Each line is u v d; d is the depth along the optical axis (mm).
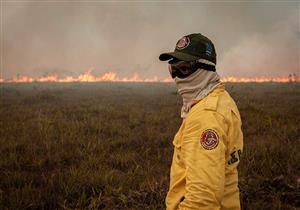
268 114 11109
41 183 5445
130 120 11062
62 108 14664
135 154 7211
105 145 7918
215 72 1950
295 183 5203
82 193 5062
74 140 8188
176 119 11469
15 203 4613
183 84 1948
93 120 10680
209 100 1837
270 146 7172
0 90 27156
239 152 1919
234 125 1880
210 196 1671
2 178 5629
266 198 4758
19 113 12805
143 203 4758
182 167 1907
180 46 1932
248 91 24047
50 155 6926
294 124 9477
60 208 4777
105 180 5414
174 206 1935
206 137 1738
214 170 1692
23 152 7246
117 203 4816
